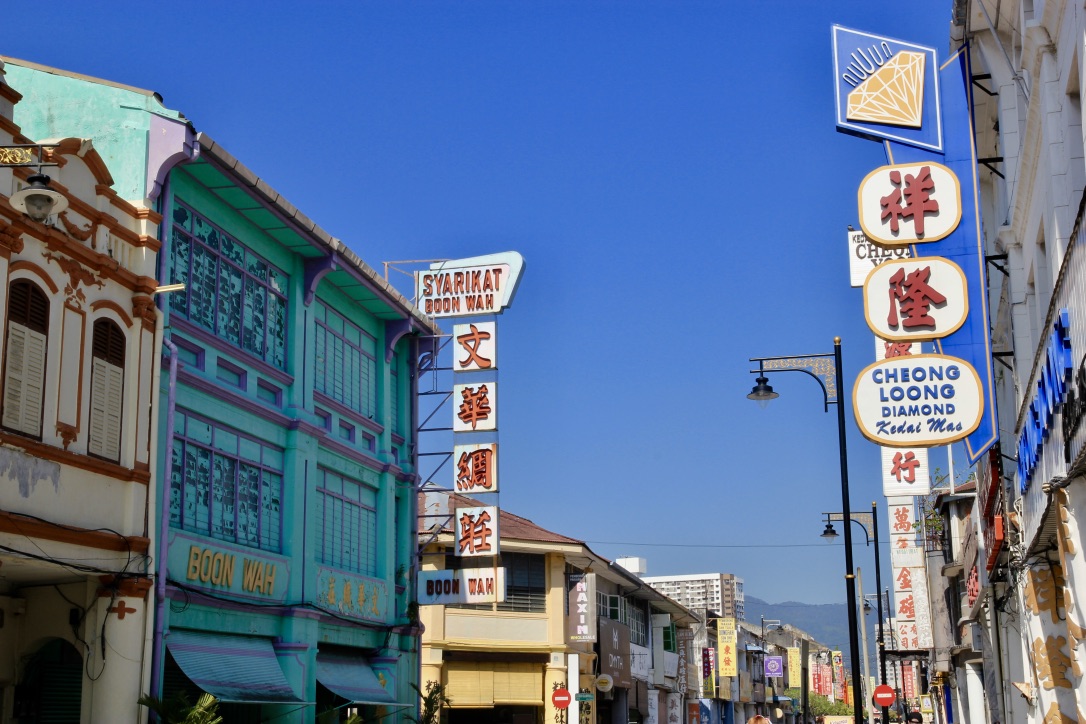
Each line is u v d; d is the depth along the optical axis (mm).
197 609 19312
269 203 21438
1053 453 13961
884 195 18516
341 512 25062
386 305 26625
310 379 23578
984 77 20406
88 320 17047
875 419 17969
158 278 18766
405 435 28531
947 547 43062
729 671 66500
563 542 40281
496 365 28062
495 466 27562
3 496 15016
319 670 23328
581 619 40500
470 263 28625
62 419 16328
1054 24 14969
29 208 13617
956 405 17797
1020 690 21172
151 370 18328
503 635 38906
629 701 48375
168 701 17125
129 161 18797
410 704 25453
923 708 64062
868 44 19219
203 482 20000
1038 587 17547
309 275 23688
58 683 17797
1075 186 14883
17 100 16516
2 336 15266
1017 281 20406
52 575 16922
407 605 27531
